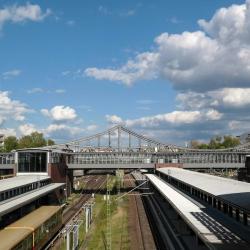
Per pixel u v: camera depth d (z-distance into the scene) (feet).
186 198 223.51
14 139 643.45
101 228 248.93
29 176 344.08
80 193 447.01
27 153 365.61
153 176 424.87
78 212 303.89
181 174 326.85
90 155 467.93
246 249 112.68
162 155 480.23
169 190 273.54
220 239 123.54
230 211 159.94
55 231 216.33
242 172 406.62
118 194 419.13
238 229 135.95
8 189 241.96
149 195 400.88
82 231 240.53
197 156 486.38
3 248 133.18
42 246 183.21
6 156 472.85
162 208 291.38
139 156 478.18
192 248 170.30
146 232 231.71
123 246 201.16
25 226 170.50
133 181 598.75
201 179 261.24
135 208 326.03
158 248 191.62
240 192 173.37
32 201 256.93
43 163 364.99
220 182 229.66
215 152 487.20
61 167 411.34
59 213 230.27
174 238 188.96
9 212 207.00
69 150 498.28
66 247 185.78
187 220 153.89
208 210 177.06
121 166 454.81
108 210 299.79
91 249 197.16
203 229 136.46
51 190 305.32
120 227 248.32
